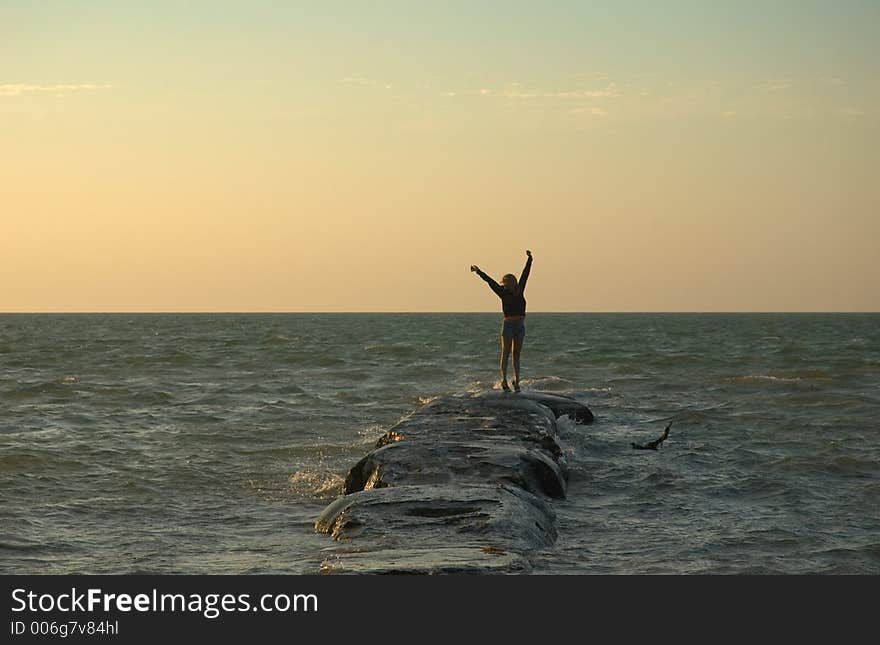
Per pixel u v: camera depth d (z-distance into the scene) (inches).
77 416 921.5
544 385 1231.5
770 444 754.2
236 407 1018.7
